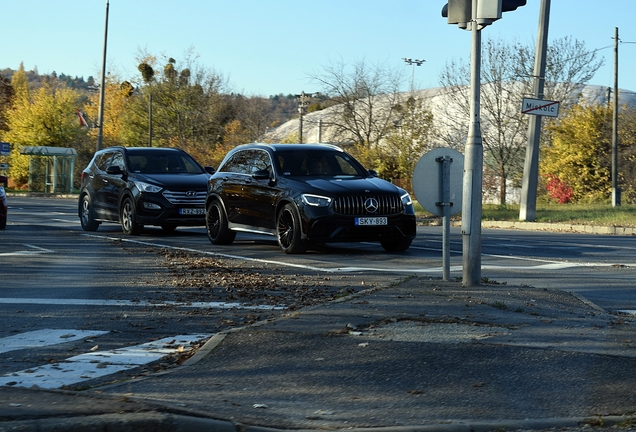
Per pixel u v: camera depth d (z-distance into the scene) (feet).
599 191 138.00
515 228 81.61
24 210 100.17
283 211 48.06
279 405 16.35
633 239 61.98
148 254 47.32
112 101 236.84
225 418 14.93
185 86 214.90
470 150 31.83
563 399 16.90
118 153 65.41
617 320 25.46
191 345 22.57
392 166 140.15
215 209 54.24
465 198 31.94
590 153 136.87
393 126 144.77
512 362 19.75
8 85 283.79
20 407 14.65
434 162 33.47
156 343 22.81
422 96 141.79
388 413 15.89
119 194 62.49
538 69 80.38
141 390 17.37
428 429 14.76
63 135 223.30
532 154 82.02
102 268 40.52
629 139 136.98
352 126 150.61
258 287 33.91
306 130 211.82
